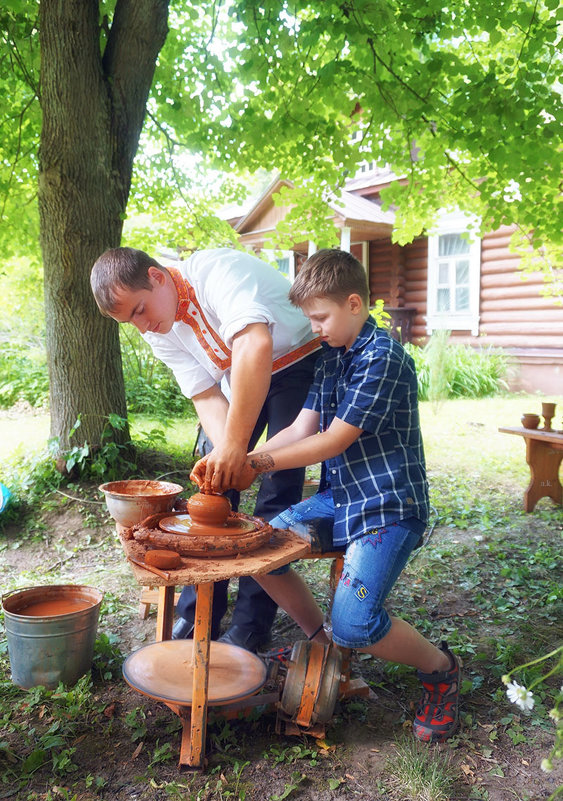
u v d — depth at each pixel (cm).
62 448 472
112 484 257
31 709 229
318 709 206
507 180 508
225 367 241
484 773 198
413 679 257
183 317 233
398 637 204
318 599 333
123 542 191
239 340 204
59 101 437
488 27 414
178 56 568
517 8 409
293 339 253
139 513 231
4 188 574
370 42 397
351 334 213
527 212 522
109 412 479
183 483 497
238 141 539
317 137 539
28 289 901
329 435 204
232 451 194
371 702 238
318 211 618
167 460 545
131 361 949
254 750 207
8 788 189
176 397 941
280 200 623
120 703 235
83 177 448
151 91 579
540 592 340
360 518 210
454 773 197
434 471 614
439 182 567
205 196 699
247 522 207
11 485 457
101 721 224
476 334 1262
